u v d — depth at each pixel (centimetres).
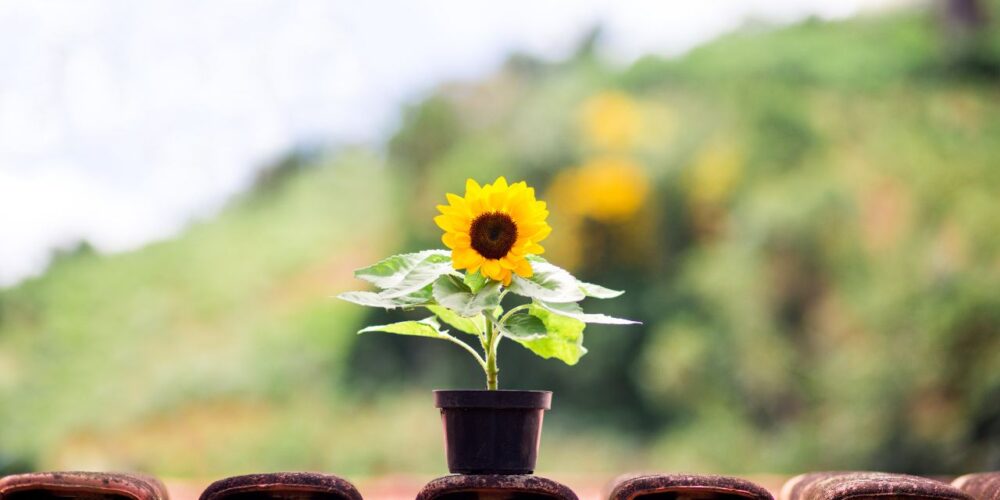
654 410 1225
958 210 1175
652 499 250
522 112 1438
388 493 421
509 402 250
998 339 1074
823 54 1408
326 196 1540
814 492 255
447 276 256
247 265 1495
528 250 248
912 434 1087
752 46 1434
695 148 1309
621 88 1399
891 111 1328
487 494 246
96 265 1534
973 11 1401
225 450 1348
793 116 1320
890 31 1434
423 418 1300
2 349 1429
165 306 1476
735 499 247
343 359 1366
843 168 1272
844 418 1127
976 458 1053
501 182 250
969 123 1312
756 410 1180
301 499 247
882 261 1175
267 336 1416
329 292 1439
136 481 249
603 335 1246
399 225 1457
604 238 1296
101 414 1384
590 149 1341
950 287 1109
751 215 1223
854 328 1150
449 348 1301
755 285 1195
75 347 1441
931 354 1091
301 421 1342
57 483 240
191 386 1384
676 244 1280
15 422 1380
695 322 1219
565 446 1216
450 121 1466
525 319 254
